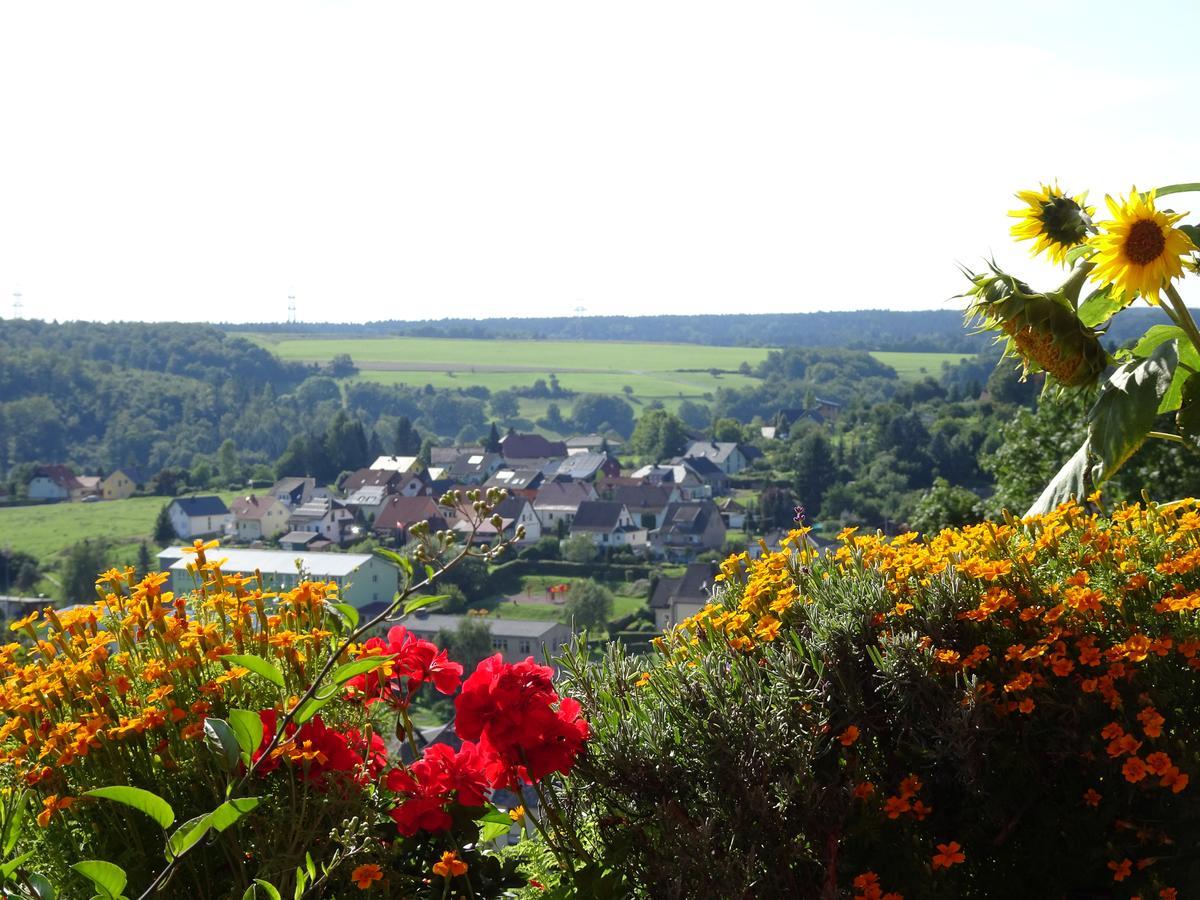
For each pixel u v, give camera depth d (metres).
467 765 2.79
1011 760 2.66
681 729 2.84
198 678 2.89
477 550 2.14
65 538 85.25
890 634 2.85
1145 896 2.51
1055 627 2.81
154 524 92.38
